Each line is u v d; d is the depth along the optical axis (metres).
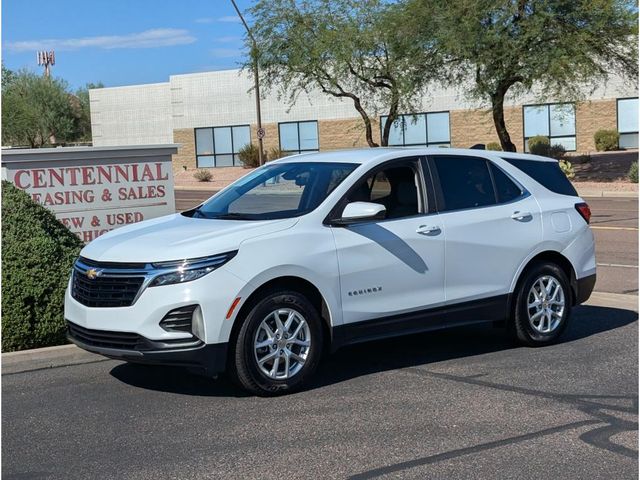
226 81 52.34
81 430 5.77
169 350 6.07
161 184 11.52
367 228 6.91
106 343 6.32
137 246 6.40
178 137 54.09
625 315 9.51
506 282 7.74
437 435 5.51
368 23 34.41
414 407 6.13
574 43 29.16
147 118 55.56
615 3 29.58
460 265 7.43
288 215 6.76
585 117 44.06
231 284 6.16
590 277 8.45
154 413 6.11
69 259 8.23
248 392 6.52
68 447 5.45
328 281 6.64
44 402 6.46
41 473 5.00
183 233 6.57
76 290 6.61
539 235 7.95
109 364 7.60
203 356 6.10
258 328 6.32
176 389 6.73
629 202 25.53
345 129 49.44
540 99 32.03
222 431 5.67
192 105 53.44
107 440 5.56
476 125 45.94
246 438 5.52
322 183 7.08
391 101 35.66
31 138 68.00
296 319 6.52
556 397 6.34
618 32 29.81
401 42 32.53
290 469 4.96
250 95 51.69
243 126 52.31
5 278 7.77
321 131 50.16
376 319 6.94
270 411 6.10
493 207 7.77
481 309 7.61
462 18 30.28
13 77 68.50
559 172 8.55
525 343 7.97
